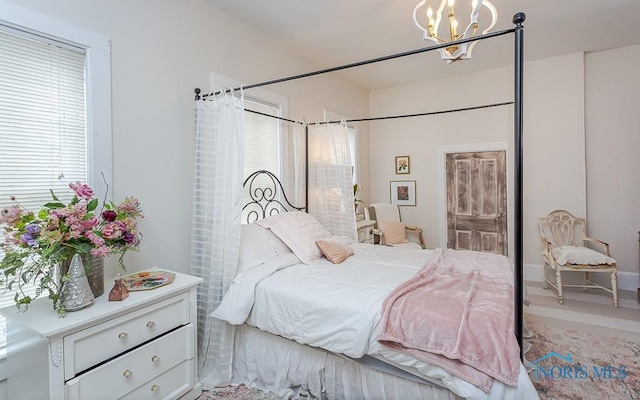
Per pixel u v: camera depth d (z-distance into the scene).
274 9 2.77
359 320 1.63
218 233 2.22
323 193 3.51
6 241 1.36
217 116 2.27
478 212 4.75
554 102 4.09
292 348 2.00
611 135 3.91
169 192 2.32
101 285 1.64
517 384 1.27
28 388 1.38
